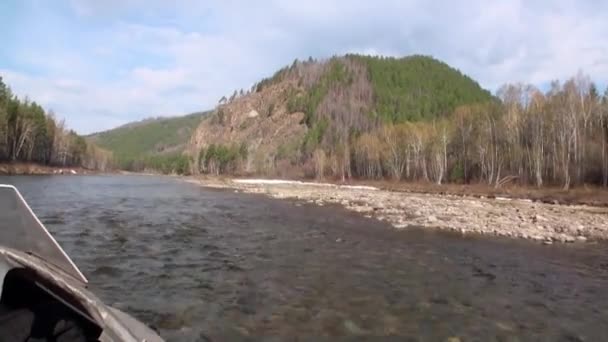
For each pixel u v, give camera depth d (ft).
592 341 25.05
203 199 124.06
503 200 142.31
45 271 8.89
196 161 521.65
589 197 136.05
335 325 25.90
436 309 29.60
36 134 300.20
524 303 31.94
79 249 45.01
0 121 253.44
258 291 32.30
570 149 174.60
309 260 43.80
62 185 161.17
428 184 228.84
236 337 23.53
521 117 214.90
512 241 60.34
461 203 122.11
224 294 31.30
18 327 8.28
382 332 25.14
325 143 458.50
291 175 409.69
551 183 179.93
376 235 62.13
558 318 28.84
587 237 65.77
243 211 91.50
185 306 28.32
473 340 24.54
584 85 194.59
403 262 44.37
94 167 452.35
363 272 39.37
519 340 24.82
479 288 35.50
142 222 68.13
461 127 245.04
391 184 248.93
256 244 52.06
